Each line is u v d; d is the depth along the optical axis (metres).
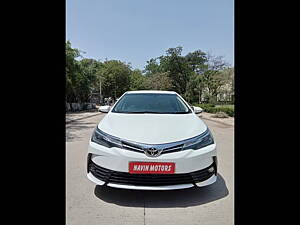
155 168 2.57
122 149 2.64
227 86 34.66
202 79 38.34
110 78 45.97
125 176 2.61
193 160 2.63
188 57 54.69
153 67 64.88
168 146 2.62
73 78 22.81
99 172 2.72
